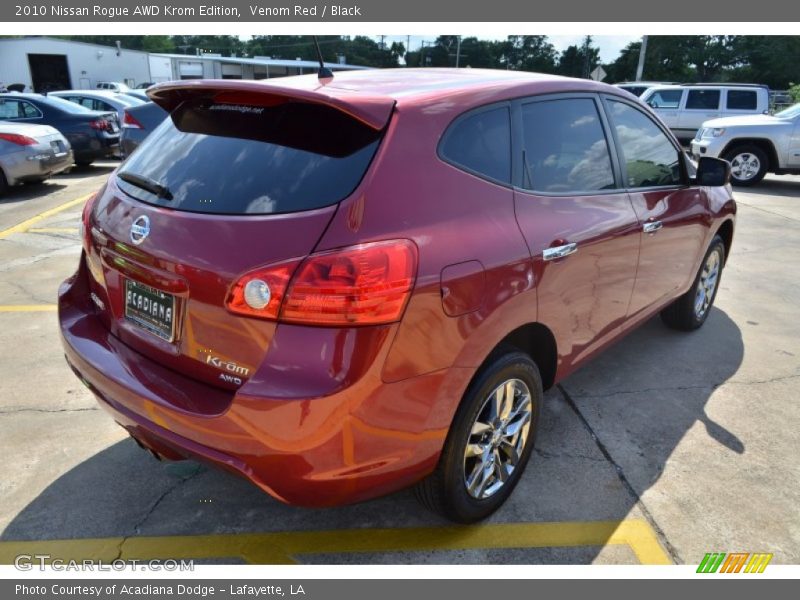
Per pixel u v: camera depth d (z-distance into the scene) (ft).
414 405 6.66
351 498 6.68
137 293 7.40
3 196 31.83
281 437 6.08
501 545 8.22
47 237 23.31
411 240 6.45
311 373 6.03
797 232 26.48
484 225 7.38
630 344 14.46
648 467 9.84
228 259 6.31
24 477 9.26
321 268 5.98
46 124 39.52
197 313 6.64
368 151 6.61
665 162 12.06
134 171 8.05
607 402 11.81
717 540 8.34
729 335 15.11
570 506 8.93
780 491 9.32
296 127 6.98
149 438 7.14
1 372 12.43
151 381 7.02
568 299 8.93
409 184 6.70
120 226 7.51
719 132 39.83
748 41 180.24
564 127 9.36
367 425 6.32
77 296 8.84
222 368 6.61
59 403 11.30
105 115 41.37
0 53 125.49
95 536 8.21
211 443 6.42
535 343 9.13
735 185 40.04
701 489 9.34
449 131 7.38
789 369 13.29
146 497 8.94
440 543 8.25
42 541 8.12
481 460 8.15
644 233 10.80
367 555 8.04
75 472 9.41
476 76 9.02
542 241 8.14
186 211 6.85
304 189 6.46
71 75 131.64
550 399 11.91
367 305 6.04
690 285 14.01
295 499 6.51
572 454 10.14
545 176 8.75
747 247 23.79
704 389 12.37
